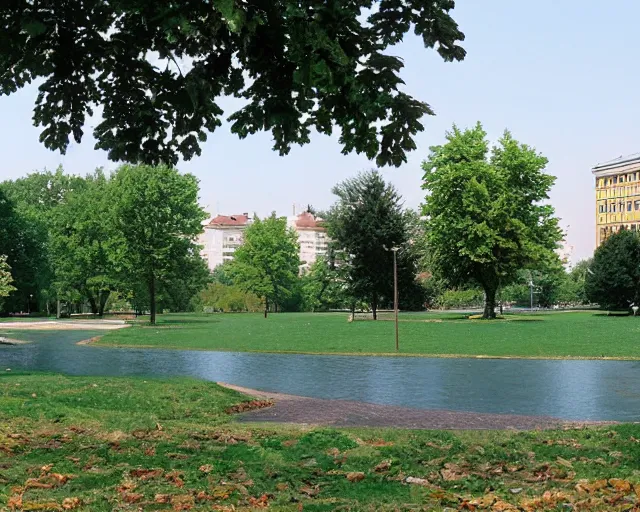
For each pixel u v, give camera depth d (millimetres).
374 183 64625
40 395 15703
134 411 14648
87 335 49125
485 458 8320
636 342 37219
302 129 6527
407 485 6965
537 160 65250
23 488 6613
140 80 6496
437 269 65812
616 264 86875
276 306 115062
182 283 74062
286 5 5320
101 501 6145
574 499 6039
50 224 84062
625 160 138250
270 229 101812
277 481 7078
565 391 19656
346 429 12047
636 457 8469
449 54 6199
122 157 6754
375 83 6090
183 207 67125
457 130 66000
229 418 14578
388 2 6039
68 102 6531
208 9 5383
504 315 79438
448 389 20188
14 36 5812
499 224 62094
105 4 5898
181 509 5914
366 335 44094
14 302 84750
